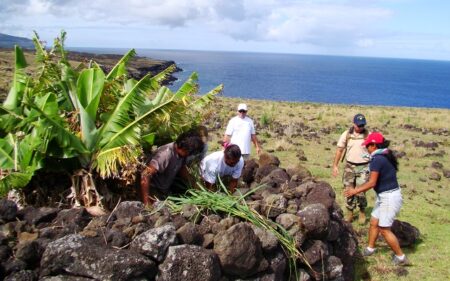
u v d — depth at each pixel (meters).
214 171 5.83
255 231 4.81
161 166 5.49
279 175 6.70
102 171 5.23
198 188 6.04
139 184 5.84
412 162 14.43
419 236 7.82
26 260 3.95
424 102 88.88
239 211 5.04
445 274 6.55
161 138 6.35
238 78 121.56
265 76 143.62
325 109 32.09
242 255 4.48
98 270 3.91
